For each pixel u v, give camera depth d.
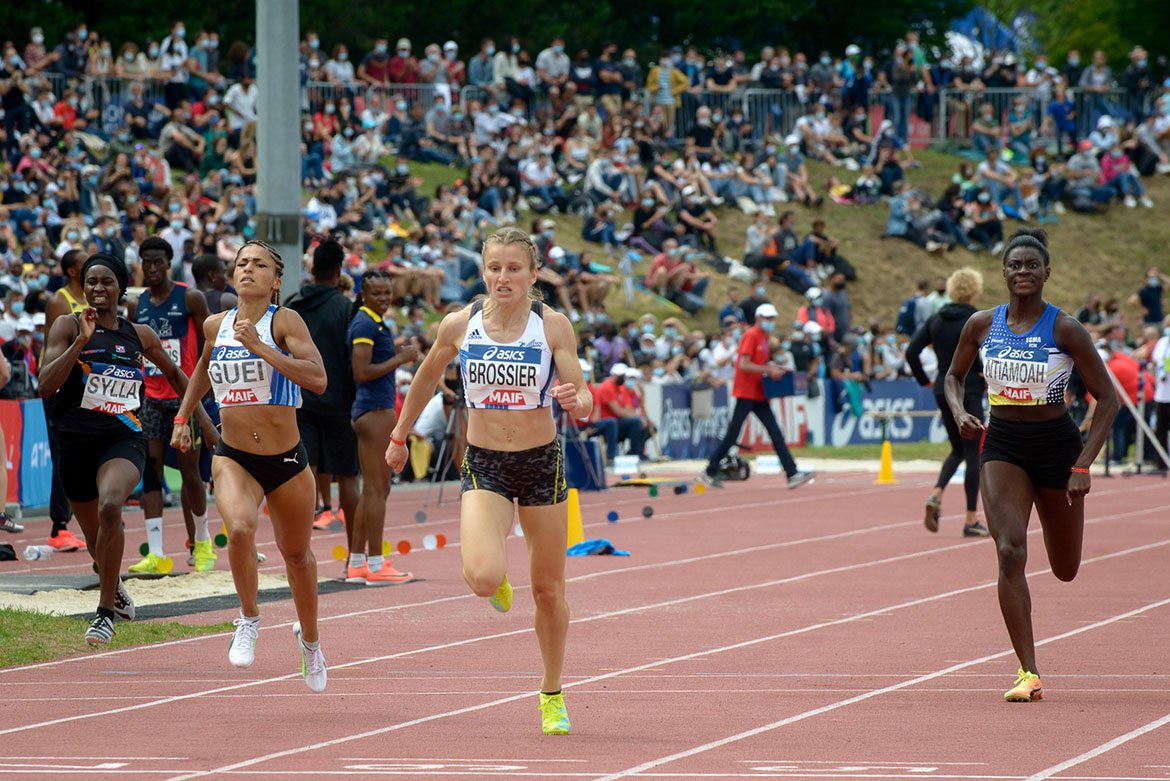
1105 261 93.56
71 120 66.56
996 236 91.38
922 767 12.69
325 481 35.75
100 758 13.33
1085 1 145.38
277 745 13.90
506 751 13.55
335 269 26.36
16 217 56.38
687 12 124.00
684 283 76.44
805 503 43.12
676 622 22.00
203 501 26.94
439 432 49.62
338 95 79.31
